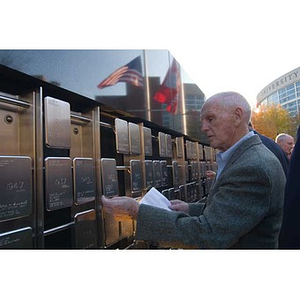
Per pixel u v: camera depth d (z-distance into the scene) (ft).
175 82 14.38
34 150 5.98
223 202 3.82
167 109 13.35
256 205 3.70
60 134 6.27
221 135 4.32
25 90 6.09
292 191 3.31
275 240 4.00
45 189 5.94
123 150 9.05
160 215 4.07
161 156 12.82
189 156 17.53
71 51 6.75
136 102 10.20
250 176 3.74
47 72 6.03
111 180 8.21
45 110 5.94
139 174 10.20
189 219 3.98
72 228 7.06
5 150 5.75
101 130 9.41
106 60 8.27
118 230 8.80
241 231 3.66
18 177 5.27
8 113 5.86
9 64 5.22
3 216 4.93
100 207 7.84
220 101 4.34
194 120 17.34
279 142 12.33
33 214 5.89
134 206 4.33
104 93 8.12
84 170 7.09
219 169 4.48
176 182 14.56
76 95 7.11
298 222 3.25
